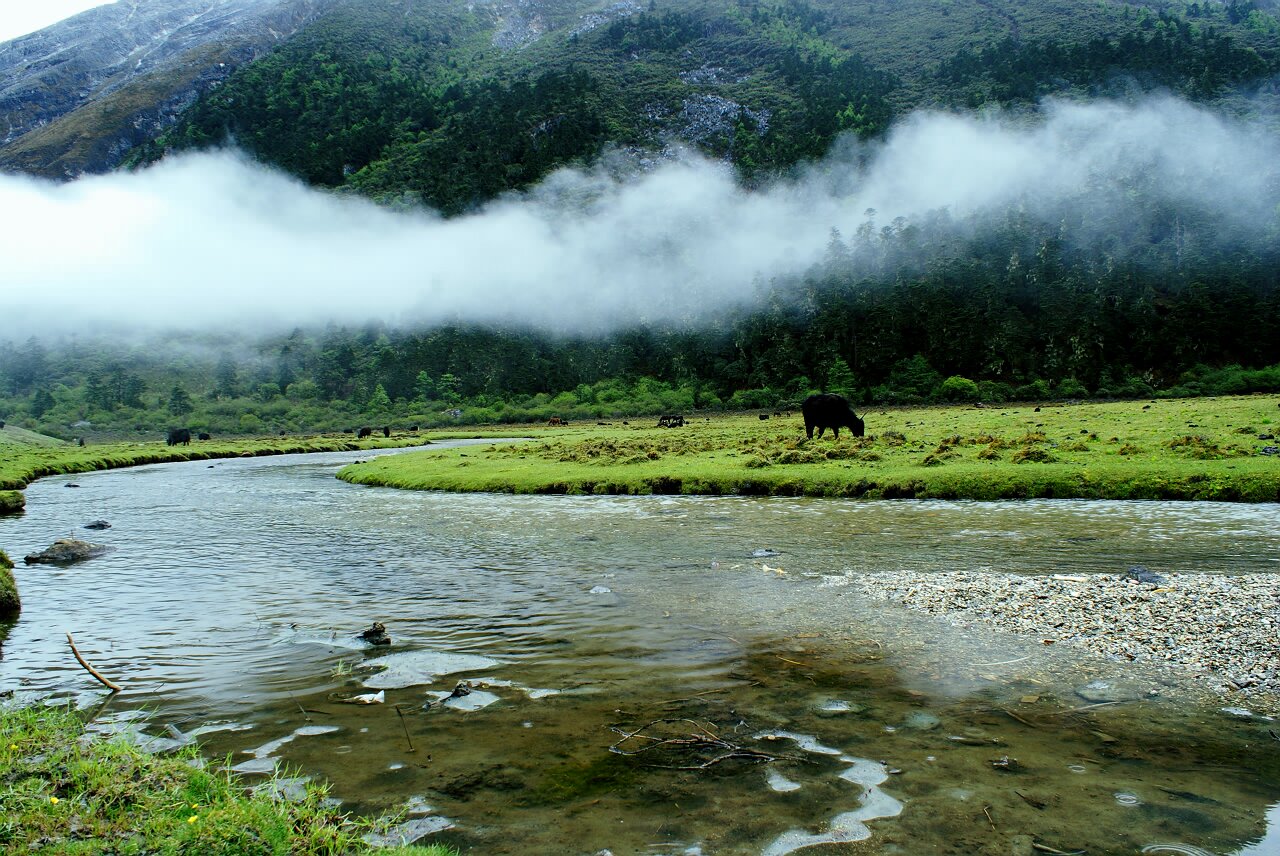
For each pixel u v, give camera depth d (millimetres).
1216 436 41594
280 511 34406
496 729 9805
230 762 8812
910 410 121750
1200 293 167000
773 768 8641
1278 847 6875
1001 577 17812
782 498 33562
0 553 19188
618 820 7508
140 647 13664
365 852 6656
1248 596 15398
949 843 7035
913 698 10789
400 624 15023
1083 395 146125
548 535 25641
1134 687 11125
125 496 42625
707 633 14039
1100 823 7375
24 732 8742
